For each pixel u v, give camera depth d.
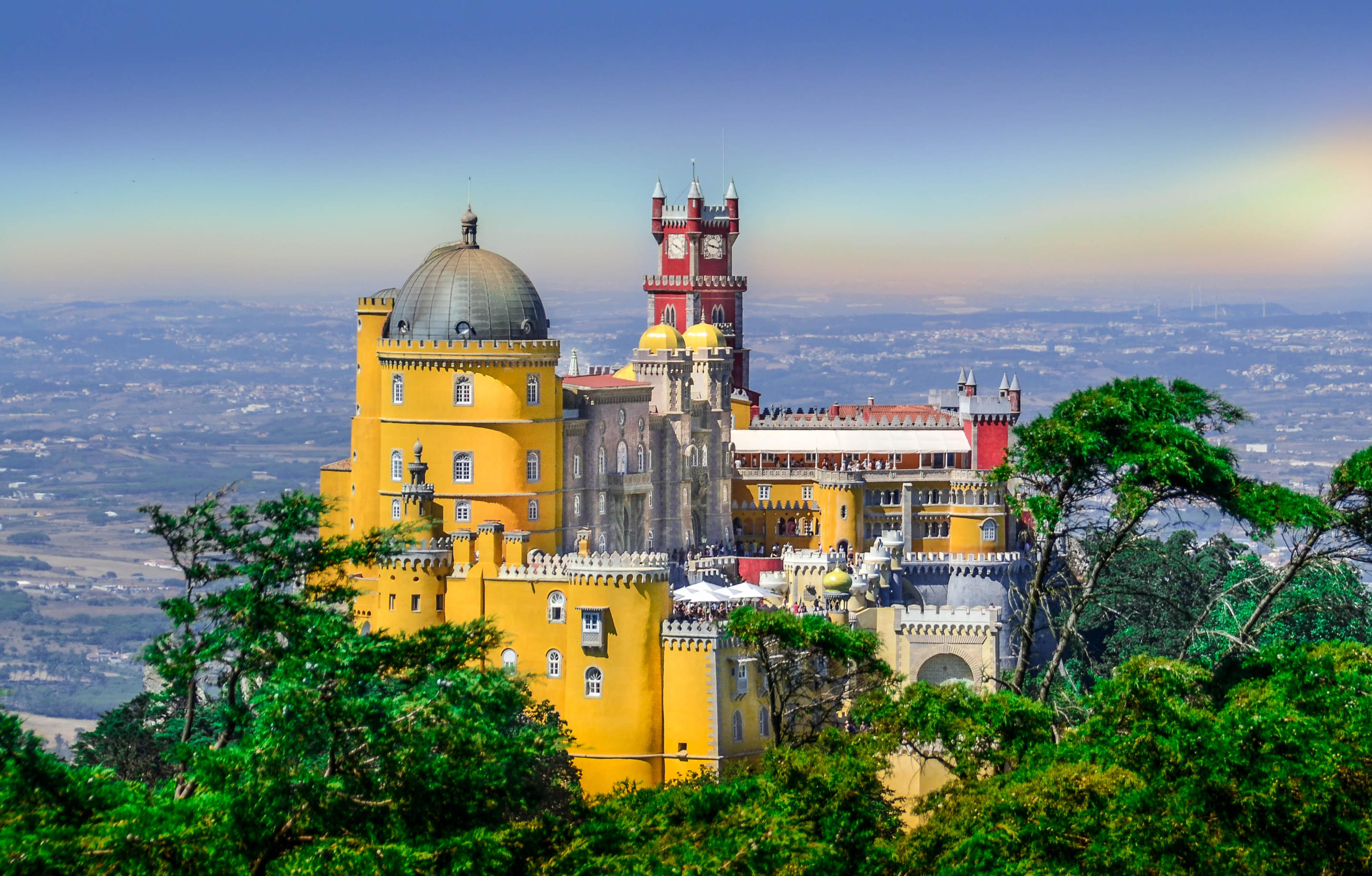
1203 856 112.56
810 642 154.75
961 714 129.88
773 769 126.69
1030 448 133.88
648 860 108.62
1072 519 135.62
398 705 109.62
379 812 108.12
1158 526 135.00
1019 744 127.75
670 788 123.88
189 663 111.56
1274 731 118.62
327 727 107.44
